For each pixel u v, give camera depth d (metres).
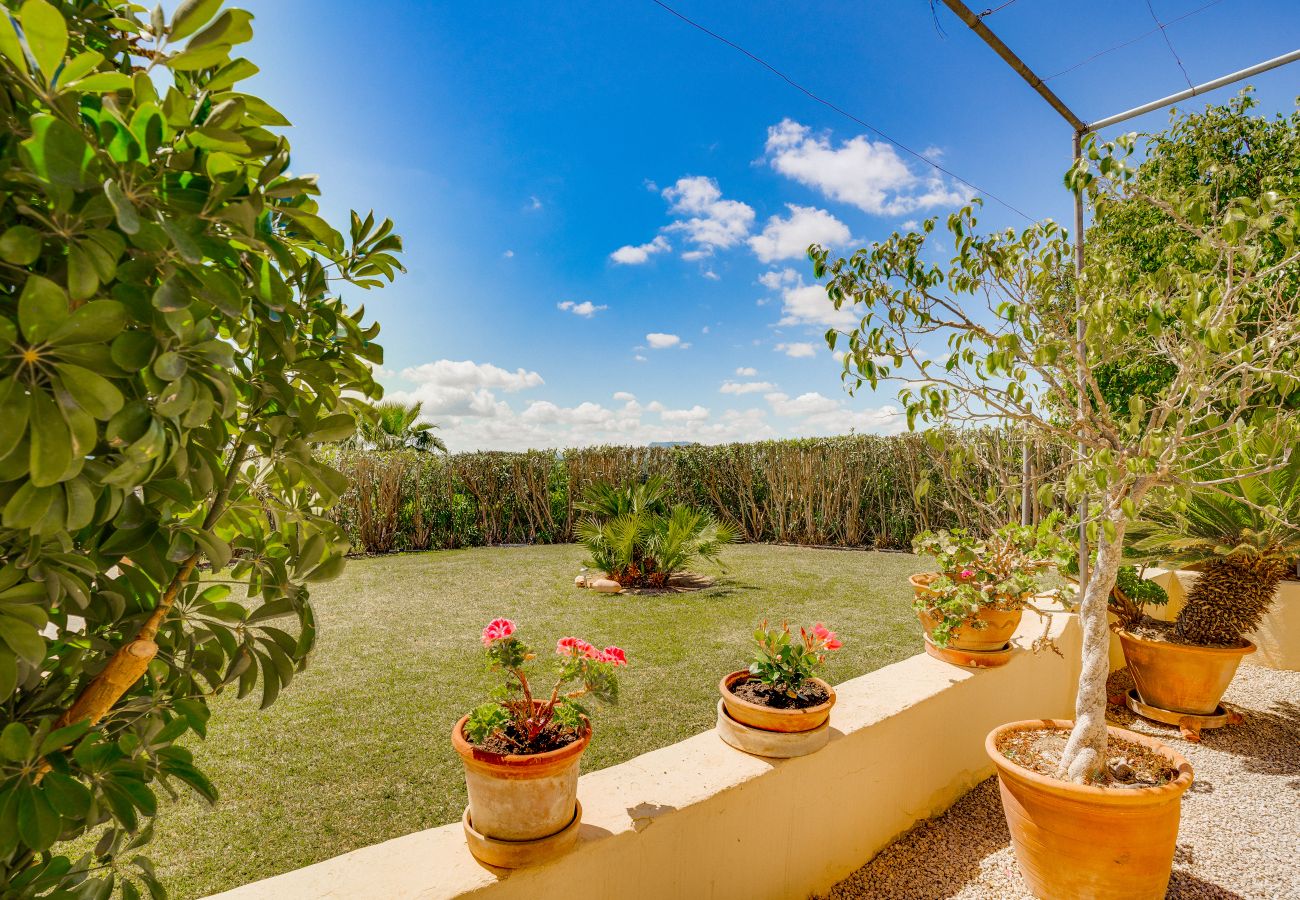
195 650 1.22
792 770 2.25
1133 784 2.32
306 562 1.21
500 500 11.55
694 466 12.16
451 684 4.00
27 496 0.79
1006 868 2.59
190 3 0.87
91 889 1.03
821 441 10.88
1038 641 3.41
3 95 0.80
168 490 0.99
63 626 1.06
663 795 2.00
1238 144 5.13
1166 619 5.45
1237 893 2.47
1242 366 2.03
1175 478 2.17
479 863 1.62
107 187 0.73
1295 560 4.95
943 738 2.97
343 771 2.88
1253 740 3.78
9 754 0.88
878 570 8.24
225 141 0.90
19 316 0.73
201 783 1.16
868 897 2.42
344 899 1.46
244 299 1.09
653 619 5.66
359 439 12.22
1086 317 2.11
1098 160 2.15
